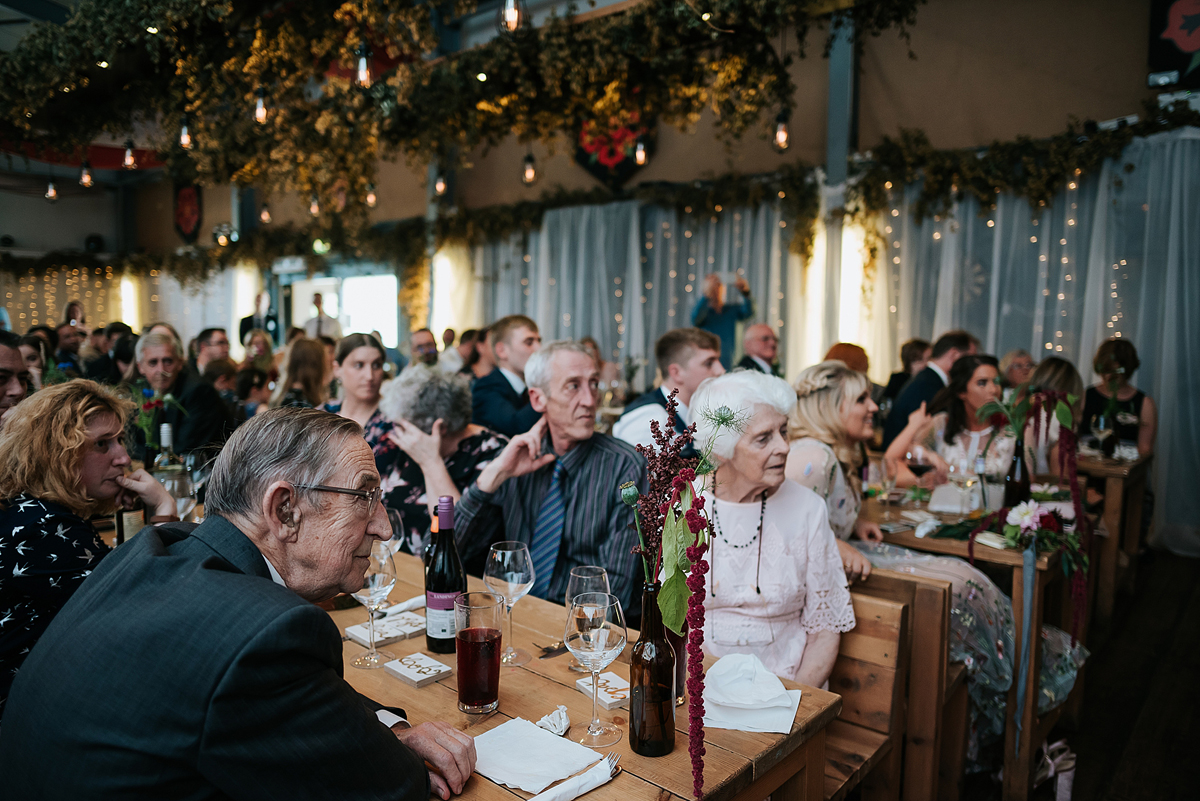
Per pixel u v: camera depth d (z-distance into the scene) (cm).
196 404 381
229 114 521
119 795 86
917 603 201
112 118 502
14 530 151
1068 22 591
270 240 1152
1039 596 242
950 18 640
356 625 170
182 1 375
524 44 434
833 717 137
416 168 559
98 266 1362
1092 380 559
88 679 89
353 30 417
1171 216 527
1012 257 593
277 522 107
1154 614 404
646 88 442
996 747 262
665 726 118
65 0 525
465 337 705
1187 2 535
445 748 110
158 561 99
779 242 703
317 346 431
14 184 1277
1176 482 525
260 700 86
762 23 371
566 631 125
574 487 219
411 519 254
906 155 612
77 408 163
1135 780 251
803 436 259
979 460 295
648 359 795
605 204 812
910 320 639
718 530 185
